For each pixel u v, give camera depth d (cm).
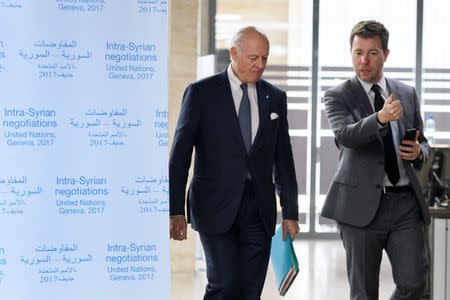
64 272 410
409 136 577
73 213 409
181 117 543
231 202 536
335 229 1434
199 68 1114
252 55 531
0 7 402
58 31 406
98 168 410
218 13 1377
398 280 589
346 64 1429
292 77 1424
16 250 406
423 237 593
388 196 585
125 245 414
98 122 410
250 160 539
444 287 744
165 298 417
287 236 562
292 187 569
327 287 1007
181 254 1062
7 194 405
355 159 593
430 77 1445
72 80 407
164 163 414
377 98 602
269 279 1046
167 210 415
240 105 545
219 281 541
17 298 407
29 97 405
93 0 408
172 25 1044
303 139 1434
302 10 1415
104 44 409
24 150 405
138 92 412
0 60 403
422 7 1433
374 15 1430
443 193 812
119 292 414
